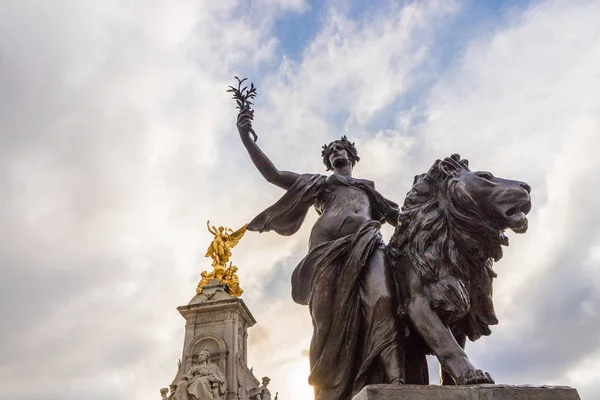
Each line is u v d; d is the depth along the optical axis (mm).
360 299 4355
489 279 4285
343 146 5738
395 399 3363
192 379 30719
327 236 4816
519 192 3867
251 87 5633
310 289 4609
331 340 4324
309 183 5320
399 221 4535
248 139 5355
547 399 3361
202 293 36438
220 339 33125
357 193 5141
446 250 4176
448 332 3973
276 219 5391
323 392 4332
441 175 4449
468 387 3436
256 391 32594
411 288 4199
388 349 4059
